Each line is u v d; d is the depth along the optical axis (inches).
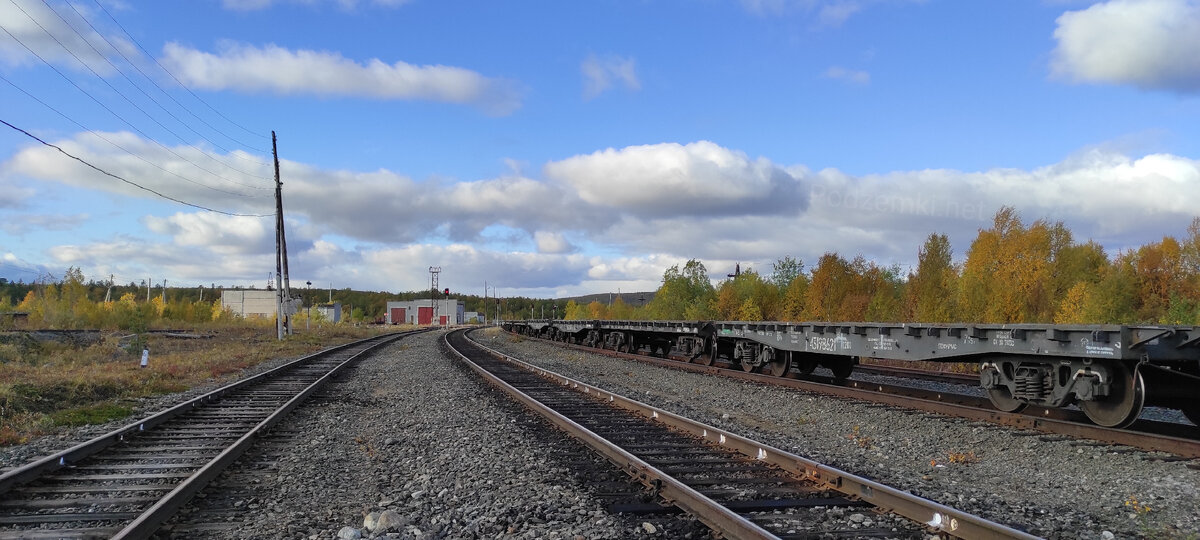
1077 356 387.9
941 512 215.9
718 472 300.2
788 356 723.4
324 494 283.4
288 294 1865.2
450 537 224.4
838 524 228.1
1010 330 428.5
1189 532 230.2
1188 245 1384.1
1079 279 1263.5
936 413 484.7
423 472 319.0
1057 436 390.3
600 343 1425.9
